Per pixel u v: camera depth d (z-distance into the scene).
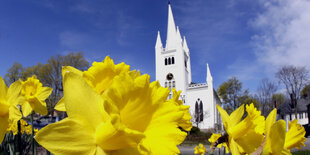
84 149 0.73
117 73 1.12
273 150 1.05
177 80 48.94
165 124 0.95
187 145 21.33
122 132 0.75
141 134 0.76
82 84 0.82
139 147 0.80
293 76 35.56
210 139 1.90
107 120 0.81
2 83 1.17
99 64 1.10
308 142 19.73
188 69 56.78
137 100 0.94
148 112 0.98
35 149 2.01
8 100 1.19
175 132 0.92
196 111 46.53
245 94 46.34
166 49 52.62
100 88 1.10
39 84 2.47
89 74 1.08
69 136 0.72
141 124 0.99
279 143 1.02
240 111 1.44
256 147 1.29
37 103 2.28
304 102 47.44
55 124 0.70
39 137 0.65
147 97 0.97
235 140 1.35
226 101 49.22
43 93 2.48
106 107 0.76
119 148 0.81
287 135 1.30
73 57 41.53
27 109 2.12
